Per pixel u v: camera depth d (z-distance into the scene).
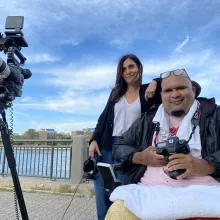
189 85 2.00
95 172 2.67
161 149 1.78
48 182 6.54
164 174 1.84
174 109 2.00
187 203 1.44
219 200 1.48
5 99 1.83
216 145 1.85
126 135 2.26
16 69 1.89
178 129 1.97
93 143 2.78
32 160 7.30
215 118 1.90
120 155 2.13
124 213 1.60
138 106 2.67
